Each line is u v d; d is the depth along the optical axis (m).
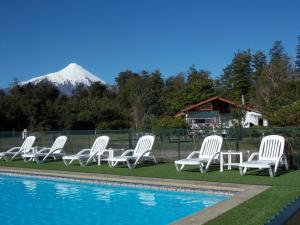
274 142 13.04
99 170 15.37
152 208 10.30
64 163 18.28
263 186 10.55
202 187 11.04
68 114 62.38
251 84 80.81
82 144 20.23
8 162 19.84
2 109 56.84
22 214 10.23
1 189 13.78
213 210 7.95
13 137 23.61
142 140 16.72
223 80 87.31
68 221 9.39
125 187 12.70
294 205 3.30
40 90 76.25
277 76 61.34
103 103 69.50
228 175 12.73
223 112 48.97
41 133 22.53
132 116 61.03
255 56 84.19
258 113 45.38
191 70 97.88
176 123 36.41
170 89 92.50
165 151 17.75
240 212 7.58
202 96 64.12
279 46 82.31
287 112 24.66
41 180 15.27
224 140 15.80
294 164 13.73
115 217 9.57
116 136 18.94
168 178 12.68
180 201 10.93
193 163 13.48
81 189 13.32
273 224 2.74
